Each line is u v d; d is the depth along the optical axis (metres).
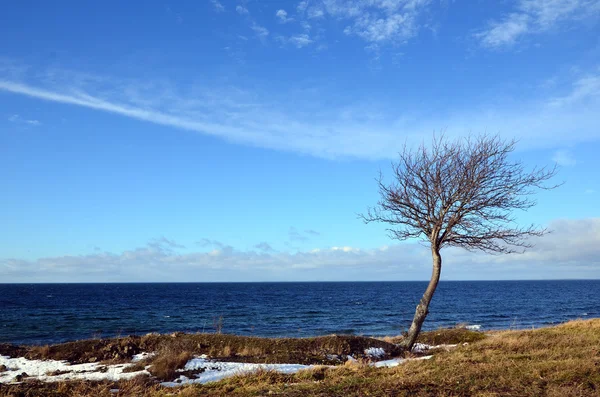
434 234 20.25
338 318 54.28
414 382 10.86
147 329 42.66
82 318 52.66
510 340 17.14
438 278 20.27
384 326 45.66
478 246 20.02
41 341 34.91
